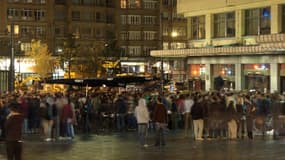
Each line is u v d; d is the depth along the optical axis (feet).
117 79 121.49
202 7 179.01
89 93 116.47
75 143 80.74
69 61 287.89
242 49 149.89
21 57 320.50
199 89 177.17
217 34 176.55
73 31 346.74
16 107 47.16
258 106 92.22
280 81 148.46
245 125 89.66
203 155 66.39
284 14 152.76
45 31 342.03
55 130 86.28
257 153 68.44
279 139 87.86
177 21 361.71
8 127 46.52
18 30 336.29
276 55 148.36
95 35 351.05
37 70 310.45
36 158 63.67
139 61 355.56
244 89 154.81
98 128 102.94
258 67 155.02
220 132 88.69
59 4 346.54
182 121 104.94
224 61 166.71
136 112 76.69
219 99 88.02
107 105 103.40
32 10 339.77
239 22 165.68
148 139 85.97
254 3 159.74
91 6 350.84
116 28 356.59
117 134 95.96
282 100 97.35
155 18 362.33
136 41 358.43
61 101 85.81
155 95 105.19
